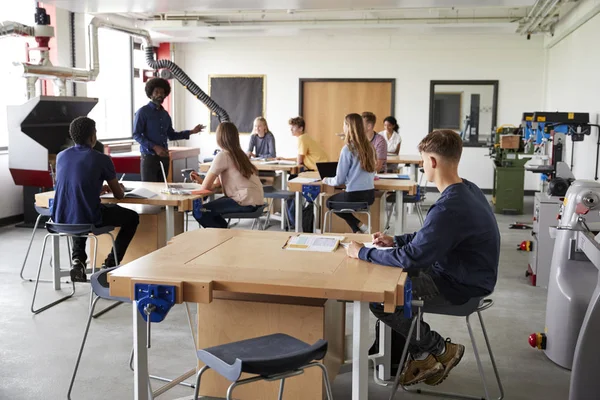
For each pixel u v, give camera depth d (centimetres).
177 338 400
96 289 300
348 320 430
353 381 244
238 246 299
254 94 1221
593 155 720
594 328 263
